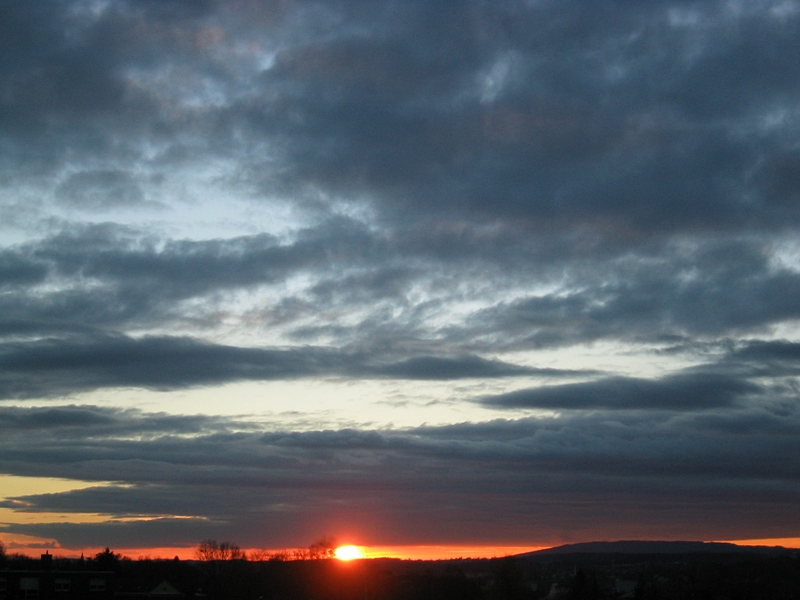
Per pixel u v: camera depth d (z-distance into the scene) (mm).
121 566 162375
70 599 108500
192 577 170500
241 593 165500
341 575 173125
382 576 181000
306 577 171000
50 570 110062
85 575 110000
